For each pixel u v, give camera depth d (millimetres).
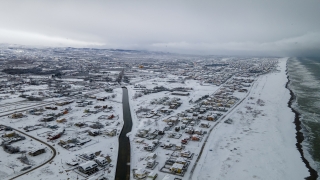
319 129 111312
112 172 69625
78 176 66375
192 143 92938
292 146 91812
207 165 75625
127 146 89312
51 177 65250
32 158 76125
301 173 72312
